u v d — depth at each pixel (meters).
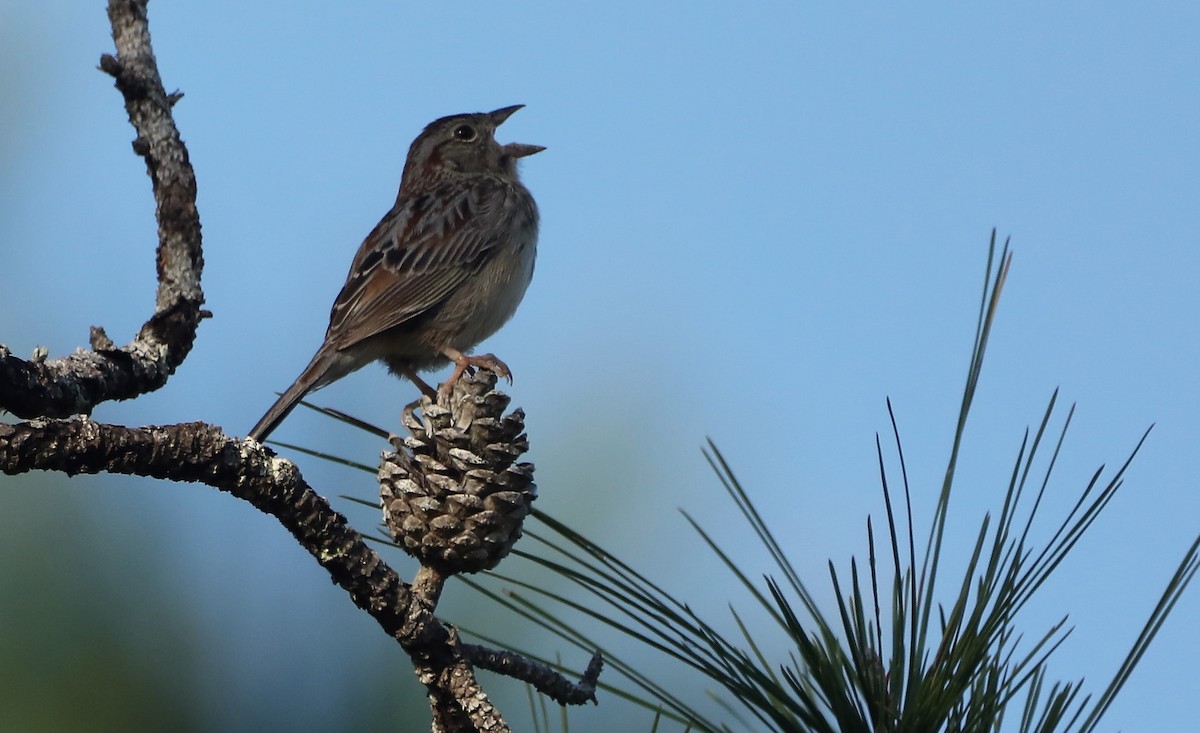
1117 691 4.01
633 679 4.57
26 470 4.14
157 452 4.25
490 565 5.03
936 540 4.18
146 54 6.30
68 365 5.60
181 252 6.20
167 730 7.48
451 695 4.74
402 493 4.96
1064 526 4.11
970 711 4.11
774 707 4.32
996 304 4.28
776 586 4.33
